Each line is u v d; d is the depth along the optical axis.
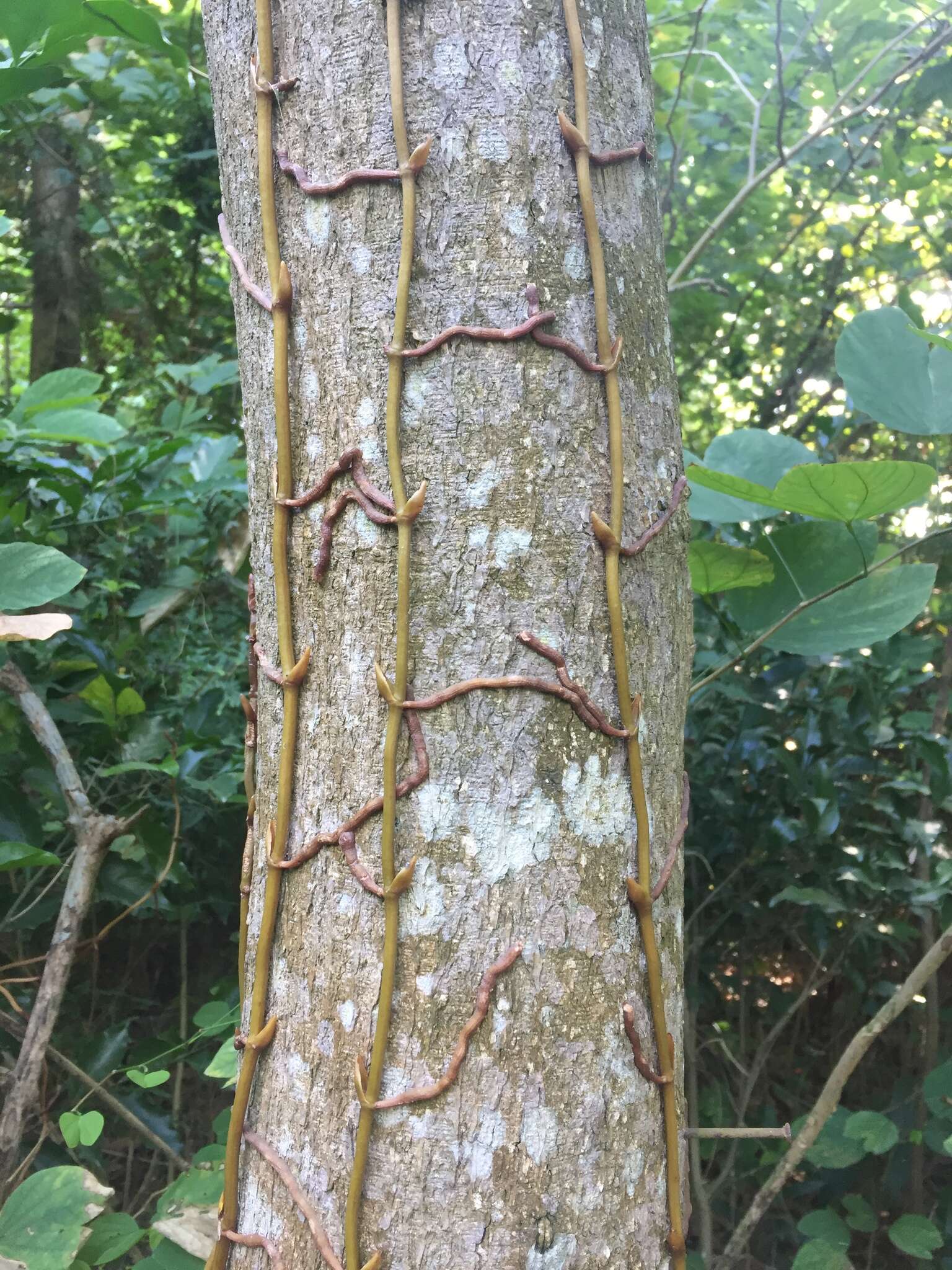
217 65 0.66
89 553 1.32
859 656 1.28
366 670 0.61
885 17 1.82
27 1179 0.78
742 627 1.12
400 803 0.60
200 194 1.91
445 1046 0.59
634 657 0.63
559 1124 0.60
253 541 0.68
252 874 0.70
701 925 1.34
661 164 2.04
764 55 1.92
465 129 0.59
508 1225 0.59
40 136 1.75
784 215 2.08
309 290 0.62
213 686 1.30
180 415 1.59
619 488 0.61
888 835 1.21
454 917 0.59
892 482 0.89
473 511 0.59
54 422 1.25
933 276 2.04
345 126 0.60
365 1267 0.59
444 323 0.59
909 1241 1.00
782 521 1.31
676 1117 0.64
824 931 1.24
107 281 1.98
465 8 0.59
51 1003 0.94
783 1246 1.29
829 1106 0.98
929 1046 1.23
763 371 2.13
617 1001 0.61
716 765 1.31
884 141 1.83
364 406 0.60
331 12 0.60
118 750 1.16
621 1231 0.61
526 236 0.60
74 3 0.97
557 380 0.60
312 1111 0.62
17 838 1.07
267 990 0.65
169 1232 0.76
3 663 1.04
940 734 1.28
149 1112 1.13
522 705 0.60
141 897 1.14
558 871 0.60
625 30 0.65
